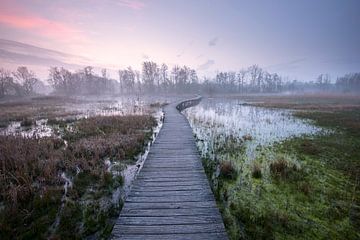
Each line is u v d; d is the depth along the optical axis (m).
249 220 3.79
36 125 12.88
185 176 5.03
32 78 68.88
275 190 4.94
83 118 14.40
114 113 18.44
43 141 8.26
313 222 3.80
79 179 5.34
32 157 6.46
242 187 5.07
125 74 74.69
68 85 71.00
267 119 16.12
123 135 9.62
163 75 76.50
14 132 10.70
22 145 7.60
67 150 7.19
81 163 6.16
